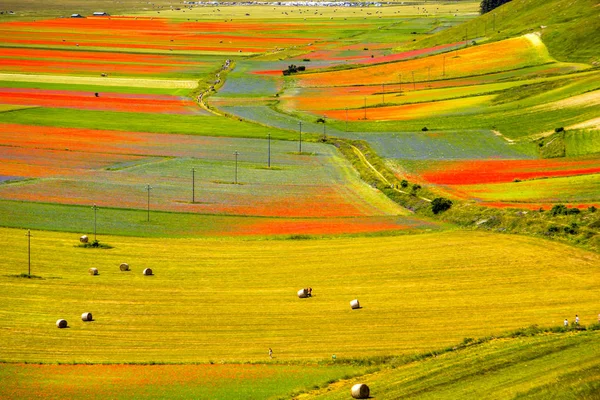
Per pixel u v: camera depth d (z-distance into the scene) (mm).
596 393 97000
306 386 108750
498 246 169375
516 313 133250
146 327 133750
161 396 106938
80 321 136500
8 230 188875
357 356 118312
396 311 136625
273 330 130625
